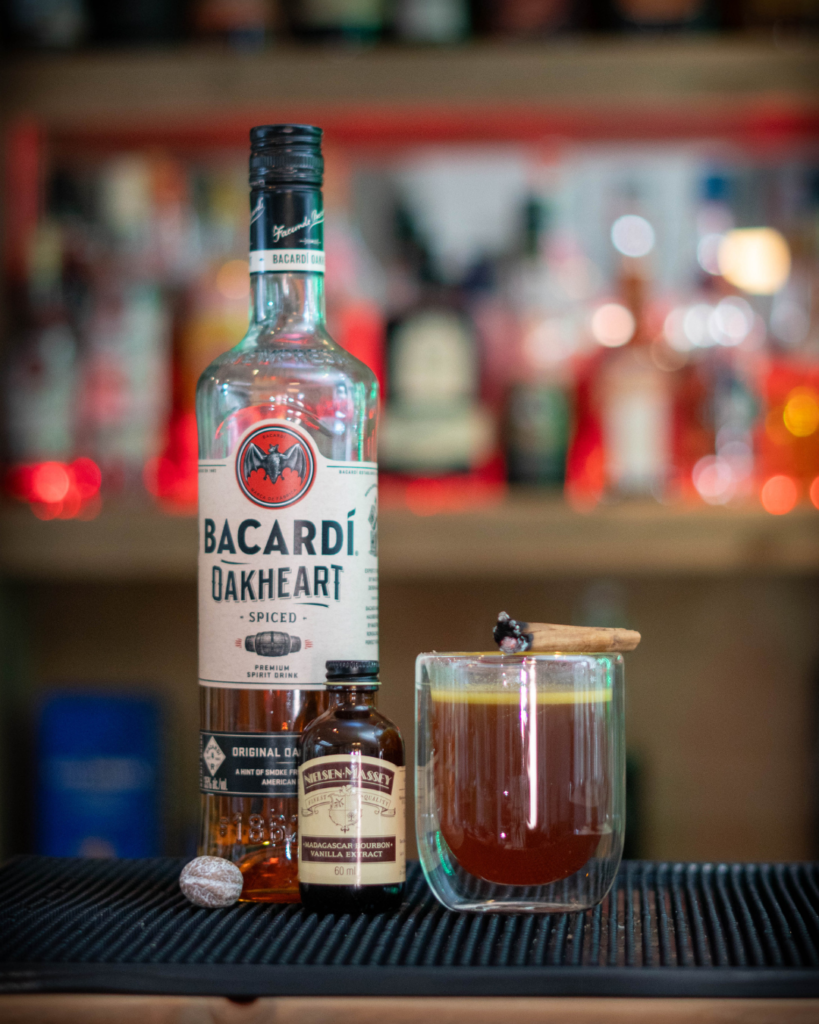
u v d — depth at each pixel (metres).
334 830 0.74
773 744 1.58
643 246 1.47
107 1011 0.66
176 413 1.39
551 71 1.29
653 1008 0.65
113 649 1.59
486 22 1.35
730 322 1.42
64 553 1.33
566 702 0.74
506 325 1.46
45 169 1.50
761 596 1.58
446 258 1.58
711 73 1.29
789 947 0.68
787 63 1.28
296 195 0.81
